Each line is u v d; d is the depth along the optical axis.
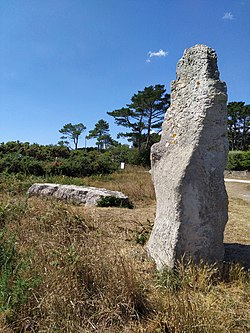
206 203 4.02
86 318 2.85
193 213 3.96
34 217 5.66
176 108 4.65
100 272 3.28
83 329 2.72
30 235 4.71
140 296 3.14
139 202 10.23
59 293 2.99
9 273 3.12
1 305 2.85
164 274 3.74
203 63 4.30
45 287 3.01
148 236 5.41
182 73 4.68
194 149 4.04
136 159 36.78
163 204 4.49
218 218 4.08
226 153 4.18
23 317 2.78
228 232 6.50
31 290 2.93
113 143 65.25
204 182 4.03
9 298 2.83
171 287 3.50
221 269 4.05
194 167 4.01
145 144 45.22
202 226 3.99
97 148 59.62
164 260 4.08
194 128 4.14
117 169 22.09
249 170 33.41
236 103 61.16
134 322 2.89
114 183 14.11
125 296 3.06
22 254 3.82
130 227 6.30
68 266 3.31
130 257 4.45
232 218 8.00
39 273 3.23
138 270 4.07
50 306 2.84
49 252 3.74
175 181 4.06
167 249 4.05
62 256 3.53
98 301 3.00
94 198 9.38
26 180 13.48
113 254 3.86
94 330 2.75
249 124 60.78
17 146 23.77
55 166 17.86
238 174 29.97
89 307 2.97
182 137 4.35
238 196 14.60
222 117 4.14
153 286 3.57
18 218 5.66
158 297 3.22
